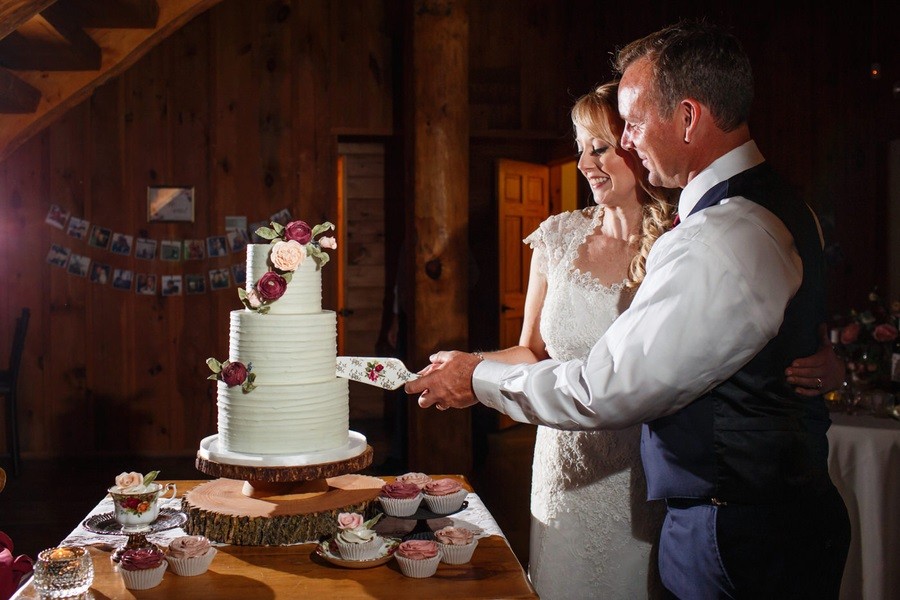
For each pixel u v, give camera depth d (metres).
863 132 6.48
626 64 1.59
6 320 6.04
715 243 1.39
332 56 6.16
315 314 1.83
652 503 1.92
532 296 2.17
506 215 6.63
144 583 1.54
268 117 6.14
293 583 1.58
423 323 4.75
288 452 1.80
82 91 4.09
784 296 1.39
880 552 2.94
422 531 1.87
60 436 6.09
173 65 6.07
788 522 1.42
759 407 1.43
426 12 4.68
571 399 1.49
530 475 5.42
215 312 6.16
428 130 4.71
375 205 7.12
